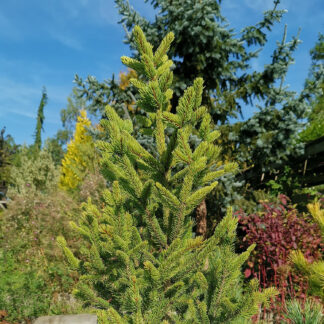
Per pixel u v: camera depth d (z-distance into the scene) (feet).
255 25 22.17
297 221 18.06
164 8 22.09
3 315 15.85
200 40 21.53
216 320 5.73
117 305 6.45
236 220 6.11
